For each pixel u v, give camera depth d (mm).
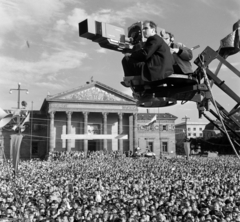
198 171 48844
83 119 109000
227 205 21250
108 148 113812
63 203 21906
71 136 88188
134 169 56219
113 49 6246
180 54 6117
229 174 43406
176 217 18172
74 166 65000
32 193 27984
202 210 19188
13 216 18422
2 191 27453
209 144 124875
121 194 26719
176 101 6988
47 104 105312
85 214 18969
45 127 113375
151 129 122188
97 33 5812
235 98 6551
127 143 115500
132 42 6184
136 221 17078
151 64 5723
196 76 6789
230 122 7254
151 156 103562
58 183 35656
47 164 71750
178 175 43125
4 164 57219
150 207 20625
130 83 6297
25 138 111062
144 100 6723
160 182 34812
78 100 103562
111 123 115438
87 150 103750
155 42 5625
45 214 19891
